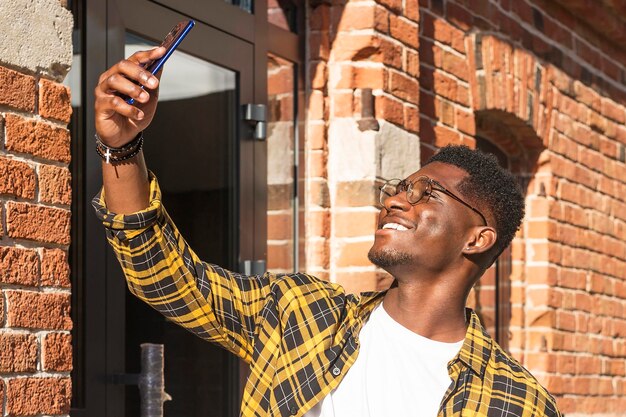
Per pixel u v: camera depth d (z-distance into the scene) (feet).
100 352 11.12
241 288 7.83
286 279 7.97
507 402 7.48
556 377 19.89
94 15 11.26
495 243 8.16
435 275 7.78
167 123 12.64
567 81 20.83
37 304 8.96
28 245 8.96
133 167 7.07
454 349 7.70
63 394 9.19
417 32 15.87
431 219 7.79
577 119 21.20
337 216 14.97
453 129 17.19
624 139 23.26
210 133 13.30
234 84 13.67
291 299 7.79
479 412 7.41
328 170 15.08
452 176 7.98
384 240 7.80
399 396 7.39
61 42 9.43
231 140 13.64
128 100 6.68
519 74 18.94
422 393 7.44
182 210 12.84
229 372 13.20
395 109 15.28
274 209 14.53
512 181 8.34
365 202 14.85
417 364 7.57
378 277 14.80
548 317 19.80
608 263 22.22
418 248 7.73
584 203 21.34
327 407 7.41
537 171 20.01
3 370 8.59
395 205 7.84
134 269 7.34
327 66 15.14
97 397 11.05
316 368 7.47
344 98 15.02
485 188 8.02
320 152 14.94
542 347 19.76
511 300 19.93
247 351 7.82
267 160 14.34
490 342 7.84
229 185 13.57
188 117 12.95
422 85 16.46
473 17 17.93
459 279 7.87
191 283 7.55
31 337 8.90
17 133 8.91
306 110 15.06
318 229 14.87
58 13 9.42
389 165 15.12
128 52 11.93
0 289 8.64
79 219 11.02
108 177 7.05
